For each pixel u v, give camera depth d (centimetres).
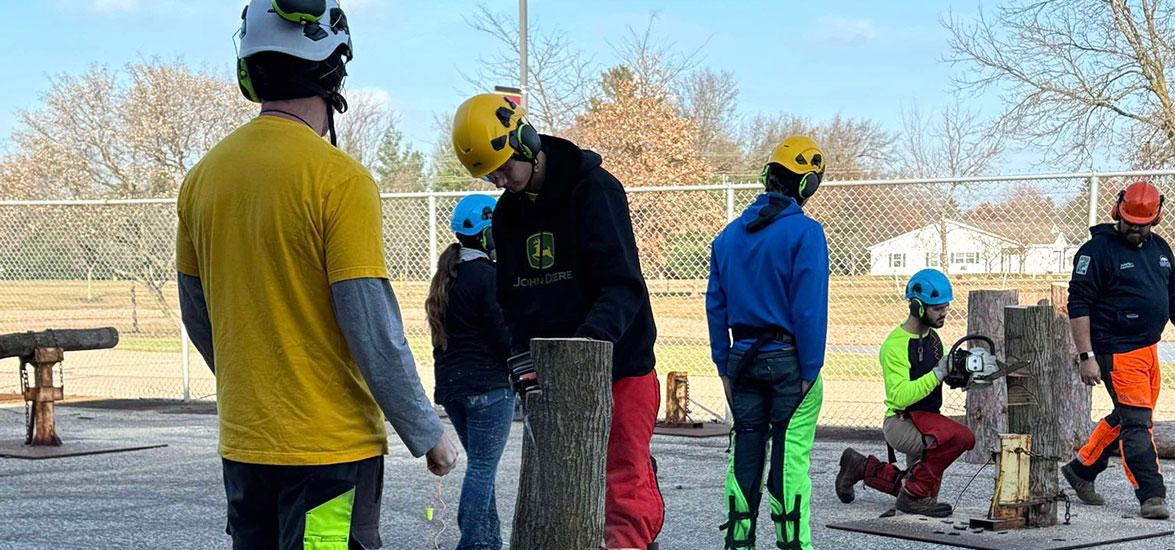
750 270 546
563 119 3622
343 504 321
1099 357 725
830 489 819
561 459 354
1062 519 707
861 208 1180
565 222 436
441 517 709
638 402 454
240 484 326
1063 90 2394
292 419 316
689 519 707
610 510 452
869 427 1128
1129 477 719
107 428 1177
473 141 422
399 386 317
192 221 335
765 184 572
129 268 1606
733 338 557
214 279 326
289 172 316
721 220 1312
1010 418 687
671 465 922
